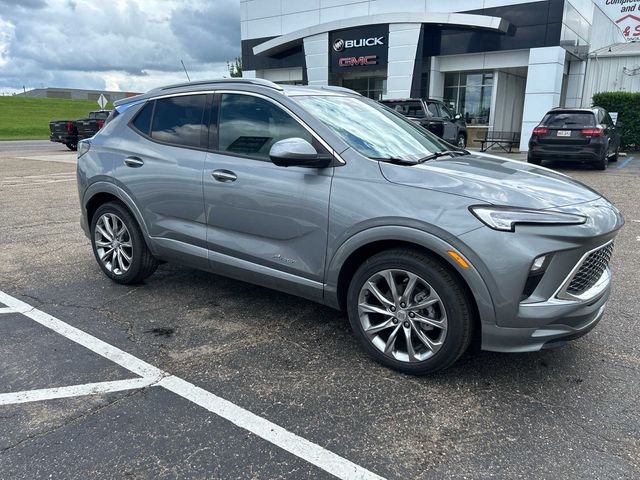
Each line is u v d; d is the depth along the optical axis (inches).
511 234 108.7
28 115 2213.3
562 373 128.3
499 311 111.2
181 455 98.2
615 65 903.7
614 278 198.4
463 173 126.0
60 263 218.1
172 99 169.8
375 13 912.9
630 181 443.8
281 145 125.4
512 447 100.9
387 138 145.9
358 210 123.9
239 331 152.3
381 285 129.9
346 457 97.9
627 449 100.2
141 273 182.4
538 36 768.9
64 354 137.3
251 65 1101.7
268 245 143.6
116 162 177.9
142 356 136.6
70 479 91.8
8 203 365.7
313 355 137.6
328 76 948.0
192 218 159.6
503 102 895.7
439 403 115.6
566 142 502.0
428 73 872.3
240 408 113.4
